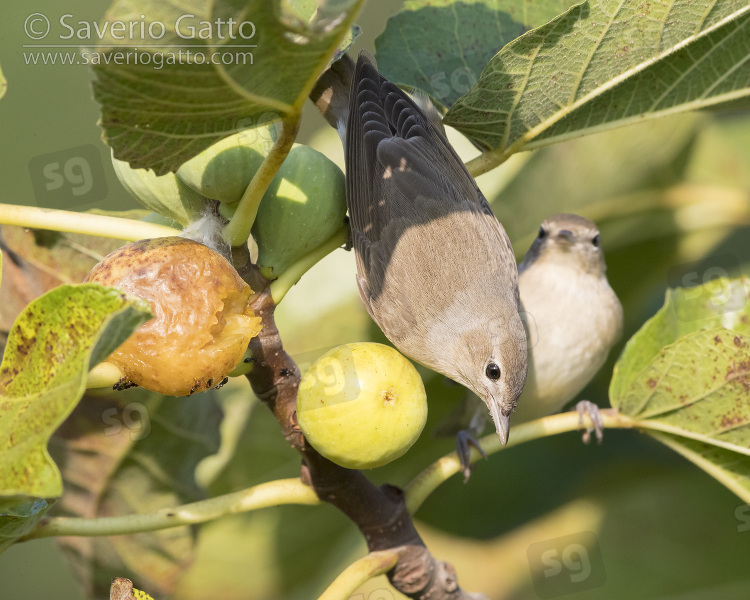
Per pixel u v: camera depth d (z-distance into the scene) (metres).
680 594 7.97
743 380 6.12
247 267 5.32
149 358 4.46
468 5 7.25
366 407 4.88
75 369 3.48
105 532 5.40
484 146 6.61
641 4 5.66
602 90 6.22
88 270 6.61
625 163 9.12
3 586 8.63
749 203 9.10
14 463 3.44
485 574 8.42
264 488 5.62
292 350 8.75
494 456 8.81
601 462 8.70
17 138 5.62
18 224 4.99
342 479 5.52
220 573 8.60
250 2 3.82
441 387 10.24
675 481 8.41
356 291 8.91
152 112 4.34
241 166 5.08
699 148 9.16
